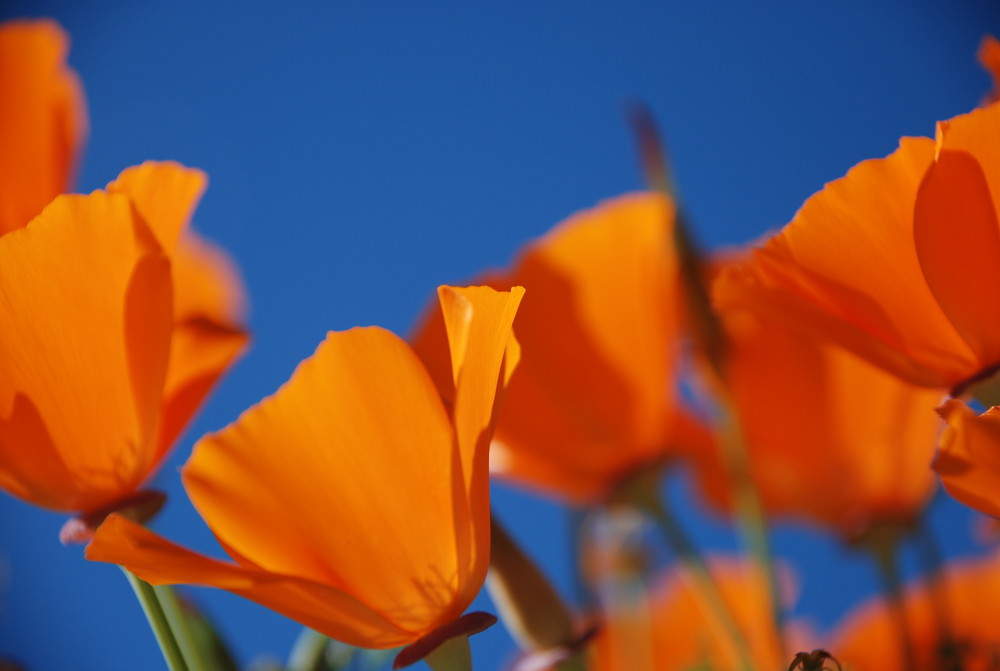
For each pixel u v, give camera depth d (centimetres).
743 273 29
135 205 28
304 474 28
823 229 28
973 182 28
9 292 28
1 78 31
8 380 28
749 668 34
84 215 28
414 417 28
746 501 34
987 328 28
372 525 28
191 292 34
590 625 32
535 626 32
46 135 32
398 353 28
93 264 28
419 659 28
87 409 29
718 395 35
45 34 32
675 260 35
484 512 27
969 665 34
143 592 29
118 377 29
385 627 28
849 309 28
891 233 28
